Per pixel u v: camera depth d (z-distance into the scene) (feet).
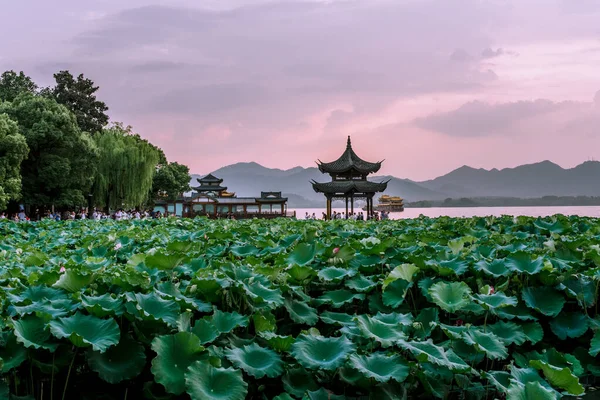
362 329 16.90
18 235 56.90
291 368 16.22
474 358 18.37
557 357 19.17
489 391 17.92
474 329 18.49
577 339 22.21
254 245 35.45
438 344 19.74
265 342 17.40
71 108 234.99
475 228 55.98
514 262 23.91
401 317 19.06
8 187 132.77
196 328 16.39
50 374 15.56
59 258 29.78
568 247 31.91
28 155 152.05
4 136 133.39
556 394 14.88
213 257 31.94
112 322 15.26
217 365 14.88
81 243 43.27
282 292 21.56
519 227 53.47
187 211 258.78
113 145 187.73
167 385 14.12
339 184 189.57
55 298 17.94
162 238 41.65
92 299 16.46
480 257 26.76
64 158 153.89
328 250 27.76
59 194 159.12
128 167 185.37
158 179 259.39
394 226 59.26
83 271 21.84
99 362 14.65
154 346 14.58
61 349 14.97
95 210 198.70
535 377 16.05
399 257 27.48
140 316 15.70
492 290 21.36
